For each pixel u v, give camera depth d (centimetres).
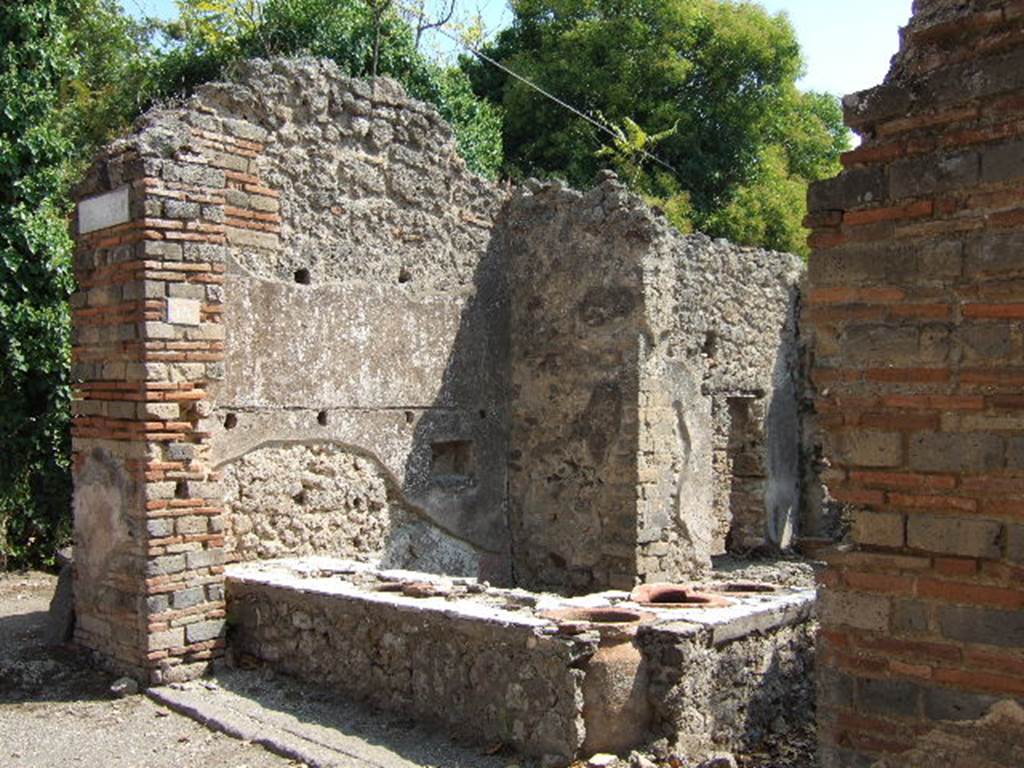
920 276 327
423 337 923
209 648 677
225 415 770
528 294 991
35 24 1138
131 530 664
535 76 2109
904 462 328
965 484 315
